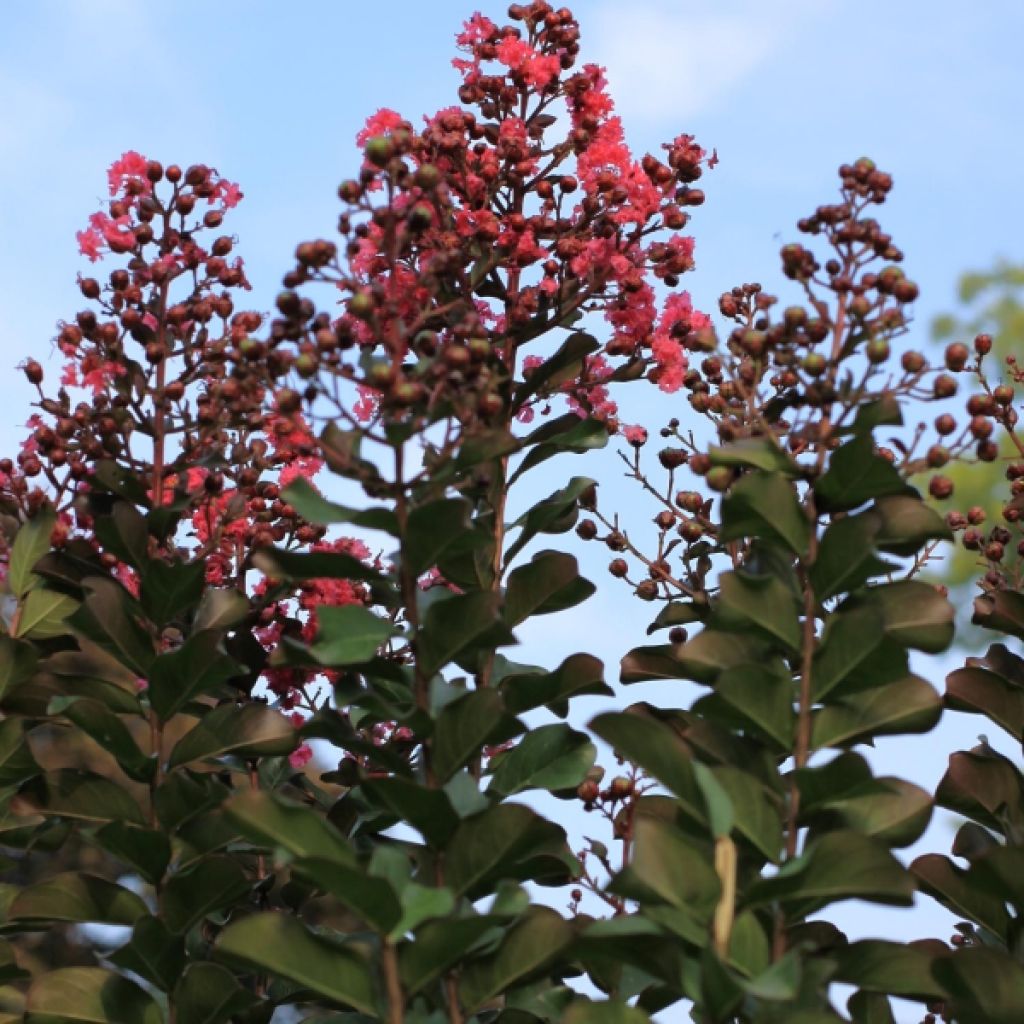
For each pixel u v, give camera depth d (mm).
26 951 4254
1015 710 3650
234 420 3963
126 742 3594
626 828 3791
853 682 3078
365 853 3008
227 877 3527
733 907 2828
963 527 4160
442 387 3148
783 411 3646
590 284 4113
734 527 3150
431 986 3158
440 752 3145
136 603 3730
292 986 3883
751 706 3070
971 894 3484
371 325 3170
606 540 4137
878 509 3145
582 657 3512
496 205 4266
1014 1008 3027
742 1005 2967
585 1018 2967
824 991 2840
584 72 4320
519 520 3922
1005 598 3750
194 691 3621
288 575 3227
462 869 3057
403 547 3117
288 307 3189
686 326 4137
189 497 3861
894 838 3012
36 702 3971
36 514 4012
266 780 4184
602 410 4273
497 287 4195
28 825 3963
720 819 2830
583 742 3633
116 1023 3525
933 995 3072
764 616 3094
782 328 3227
